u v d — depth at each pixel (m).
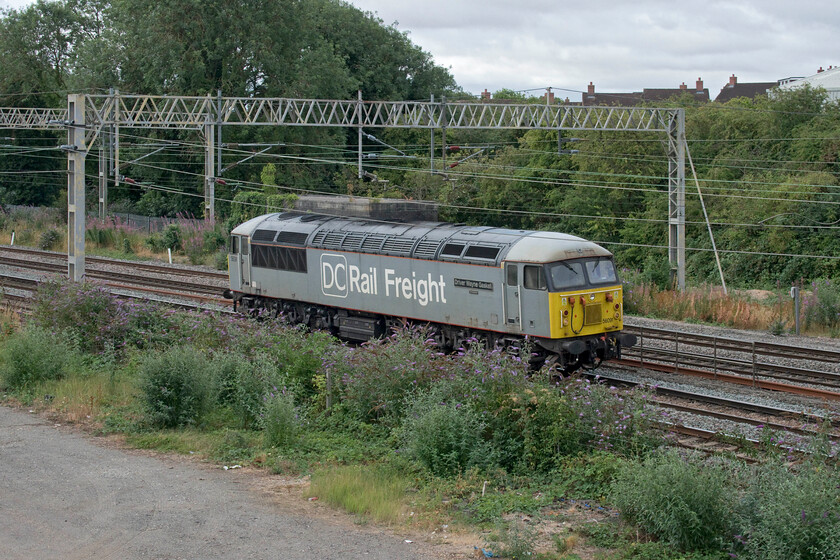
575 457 12.42
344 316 24.45
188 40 52.81
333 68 59.25
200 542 9.84
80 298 21.11
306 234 25.27
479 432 12.91
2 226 52.50
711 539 9.62
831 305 28.02
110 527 10.27
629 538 10.09
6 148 66.12
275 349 17.78
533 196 54.94
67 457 13.12
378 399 15.10
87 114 27.39
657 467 10.37
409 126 32.88
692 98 60.91
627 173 51.16
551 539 10.06
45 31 68.00
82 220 25.72
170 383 15.13
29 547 9.62
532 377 14.89
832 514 8.87
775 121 50.91
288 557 9.45
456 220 54.00
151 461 13.08
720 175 49.72
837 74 67.94
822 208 43.66
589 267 19.50
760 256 44.66
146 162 57.59
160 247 46.16
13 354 17.55
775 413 16.30
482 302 20.19
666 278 33.75
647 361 21.80
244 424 15.30
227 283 35.56
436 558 9.45
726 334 26.19
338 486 11.55
